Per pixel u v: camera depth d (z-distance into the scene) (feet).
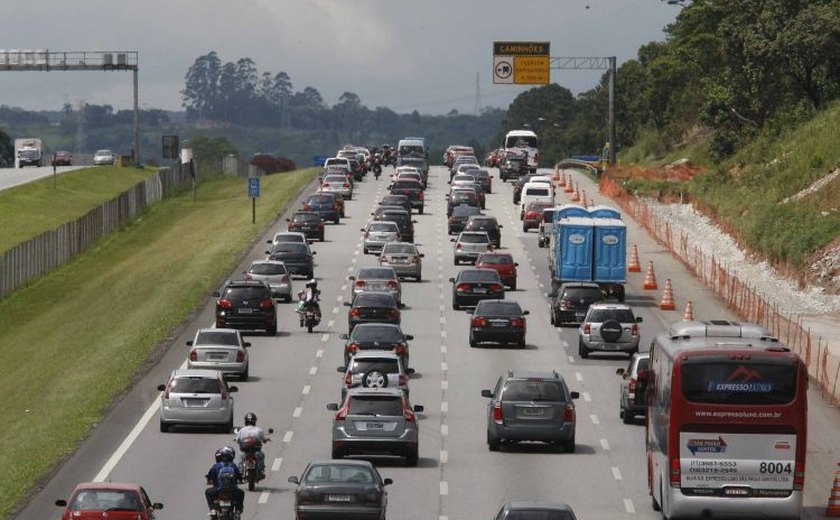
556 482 296.51
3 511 270.26
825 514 274.16
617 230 554.05
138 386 412.36
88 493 223.51
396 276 581.12
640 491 288.71
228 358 410.11
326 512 236.84
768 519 249.96
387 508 271.08
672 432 250.16
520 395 322.75
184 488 286.05
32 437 351.05
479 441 340.18
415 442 306.55
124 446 330.34
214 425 342.44
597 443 338.75
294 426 355.36
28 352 540.93
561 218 564.71
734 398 249.14
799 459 248.93
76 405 389.39
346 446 303.27
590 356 460.96
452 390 406.00
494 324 469.16
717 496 249.14
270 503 273.95
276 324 499.10
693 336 265.54
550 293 588.91
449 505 274.77
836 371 427.74
